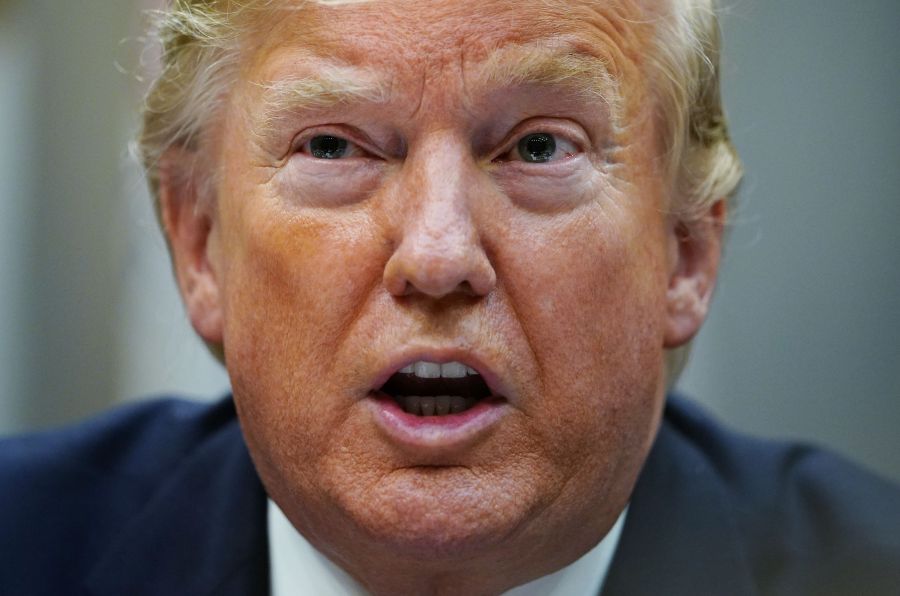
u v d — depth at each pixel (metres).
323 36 2.25
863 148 4.67
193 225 2.69
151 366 5.06
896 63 4.62
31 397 5.19
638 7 2.39
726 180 2.72
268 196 2.33
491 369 2.20
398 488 2.23
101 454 3.34
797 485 3.14
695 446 3.24
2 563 3.09
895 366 4.68
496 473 2.24
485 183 2.24
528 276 2.23
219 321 2.65
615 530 2.74
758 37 4.68
